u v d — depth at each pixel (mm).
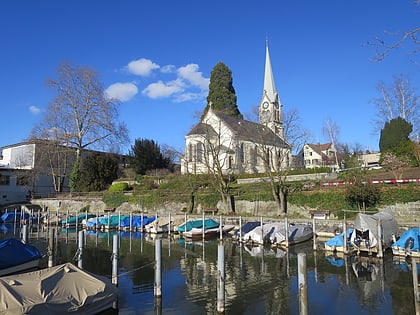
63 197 61469
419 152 42750
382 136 57281
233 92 88750
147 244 32375
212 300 15805
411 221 31969
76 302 11656
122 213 50938
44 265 22562
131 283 18672
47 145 60156
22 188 67250
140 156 70438
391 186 34938
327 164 81250
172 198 51281
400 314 13961
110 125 62312
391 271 20359
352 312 14344
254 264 22891
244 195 45281
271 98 91562
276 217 40000
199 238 34906
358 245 24953
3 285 10906
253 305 15180
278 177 44031
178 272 21156
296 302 15531
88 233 41125
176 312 14297
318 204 38906
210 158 58438
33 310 10461
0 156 81062
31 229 46062
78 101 60906
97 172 63531
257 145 51062
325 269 21109
